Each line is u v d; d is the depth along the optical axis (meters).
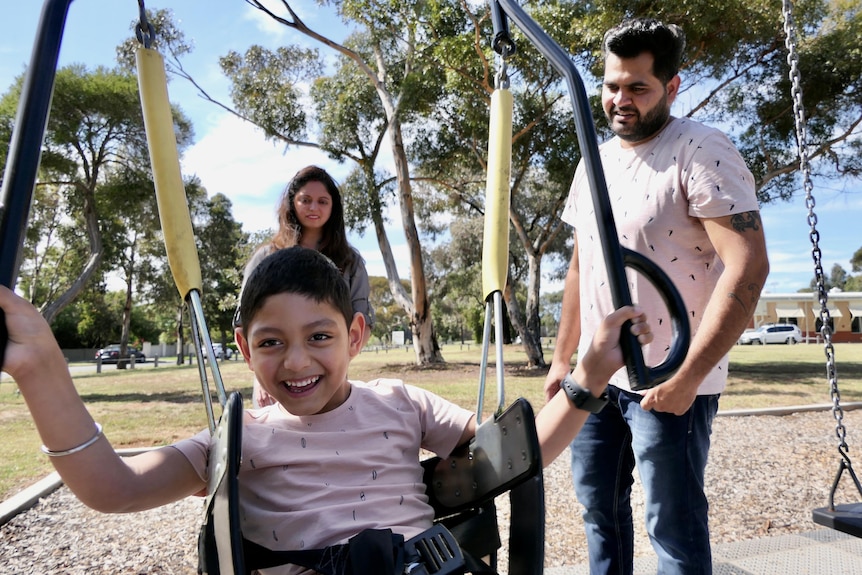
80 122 15.77
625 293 1.07
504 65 1.35
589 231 1.98
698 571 1.71
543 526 1.02
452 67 11.85
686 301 1.77
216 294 33.97
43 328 0.85
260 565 1.15
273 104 15.55
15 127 0.78
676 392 1.59
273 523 1.17
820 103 13.83
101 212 17.77
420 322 16.17
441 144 15.23
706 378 1.73
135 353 39.91
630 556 1.98
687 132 1.75
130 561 2.91
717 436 5.71
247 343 1.25
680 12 10.80
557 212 16.36
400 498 1.25
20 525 3.45
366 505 1.21
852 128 13.86
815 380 11.99
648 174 1.81
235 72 15.60
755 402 8.38
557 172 14.05
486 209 1.32
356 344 1.35
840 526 1.91
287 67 15.61
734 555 2.85
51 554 3.01
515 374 13.40
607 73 1.83
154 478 1.10
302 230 2.42
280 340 1.20
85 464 0.96
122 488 1.03
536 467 1.03
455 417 1.39
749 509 3.62
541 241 15.98
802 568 2.69
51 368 0.88
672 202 1.74
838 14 13.17
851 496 3.86
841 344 35.75
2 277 0.77
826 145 13.85
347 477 1.24
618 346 1.08
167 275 29.84
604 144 2.08
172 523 3.46
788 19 2.38
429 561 1.06
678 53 1.77
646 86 1.76
